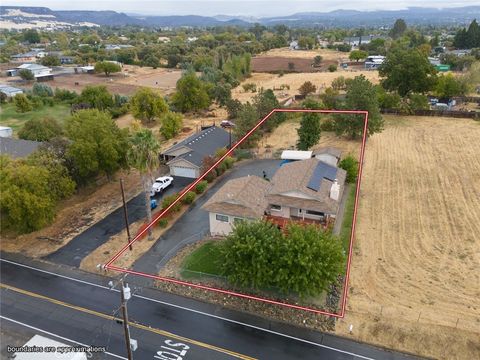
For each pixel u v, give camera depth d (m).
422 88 82.50
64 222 40.97
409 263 32.75
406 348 24.78
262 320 27.33
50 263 34.25
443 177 49.53
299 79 129.50
